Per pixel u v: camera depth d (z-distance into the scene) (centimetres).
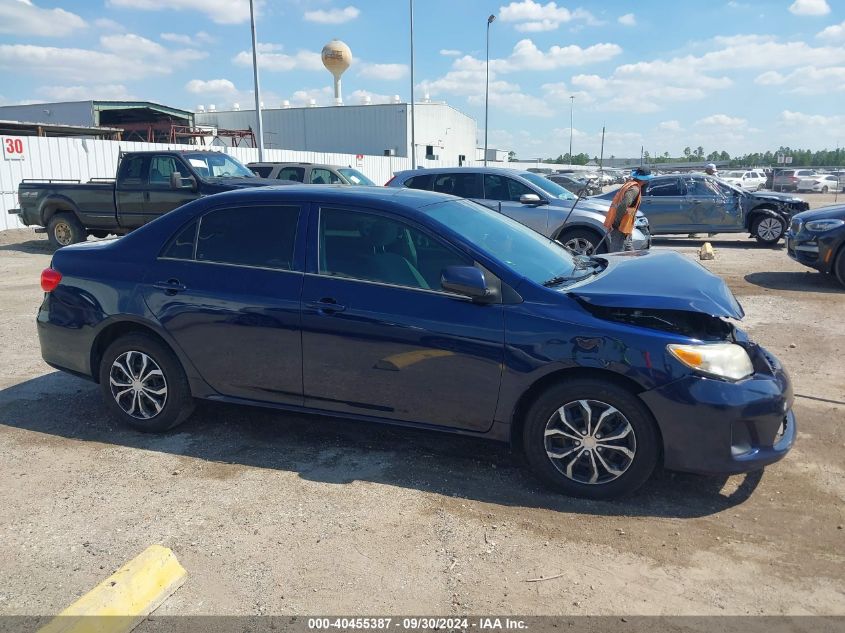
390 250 404
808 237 991
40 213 1377
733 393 344
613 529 343
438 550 325
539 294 374
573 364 357
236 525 347
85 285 464
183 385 451
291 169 1472
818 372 589
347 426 475
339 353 401
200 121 4812
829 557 319
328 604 286
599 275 414
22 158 1759
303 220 423
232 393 438
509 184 1110
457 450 436
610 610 282
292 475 402
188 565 314
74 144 1873
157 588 290
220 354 431
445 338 377
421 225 400
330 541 332
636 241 1042
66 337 471
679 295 360
